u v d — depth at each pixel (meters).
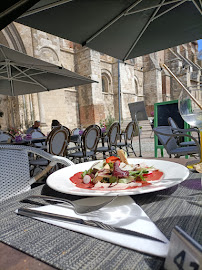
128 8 2.48
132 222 0.42
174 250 0.27
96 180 0.61
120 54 3.44
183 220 0.43
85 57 16.89
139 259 0.31
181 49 32.88
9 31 11.78
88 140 4.18
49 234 0.41
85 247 0.36
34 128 6.48
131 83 22.02
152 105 25.02
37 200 0.61
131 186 0.56
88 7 2.34
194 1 2.36
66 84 6.13
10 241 0.40
